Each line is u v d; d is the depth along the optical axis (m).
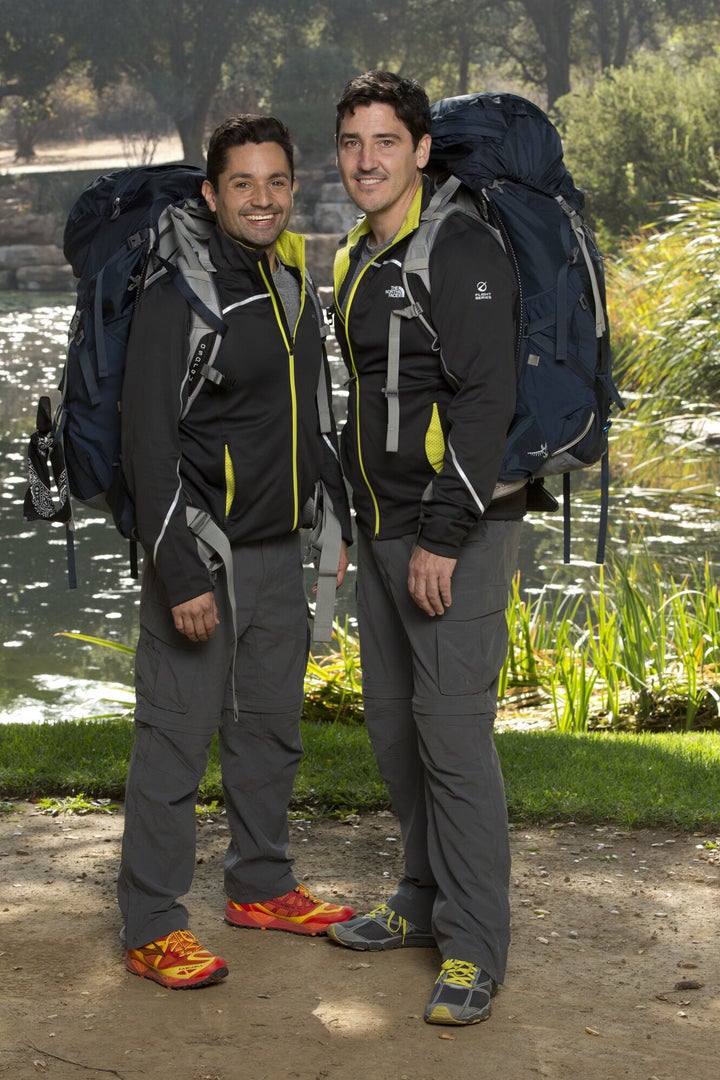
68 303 31.20
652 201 23.34
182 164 2.91
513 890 3.41
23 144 49.28
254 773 3.07
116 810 4.05
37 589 8.52
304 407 2.90
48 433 2.90
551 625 7.11
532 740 4.86
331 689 5.93
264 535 2.90
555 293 2.70
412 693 2.99
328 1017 2.67
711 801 4.05
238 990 2.79
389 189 2.69
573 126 24.73
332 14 44.91
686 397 12.49
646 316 13.40
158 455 2.69
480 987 2.69
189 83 43.81
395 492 2.82
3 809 4.04
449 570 2.67
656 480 11.12
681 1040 2.58
